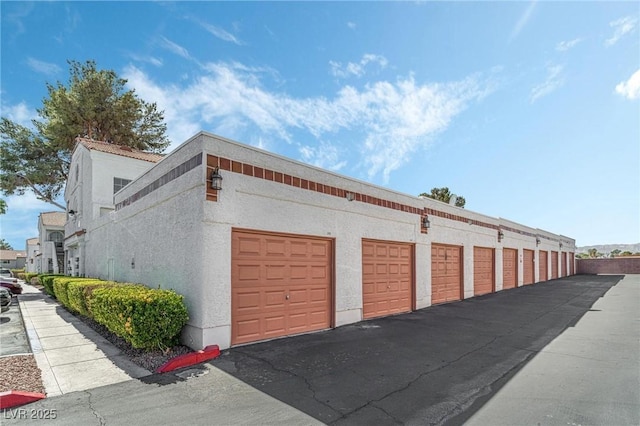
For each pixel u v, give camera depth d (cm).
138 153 1841
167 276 745
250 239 708
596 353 631
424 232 1251
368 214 1003
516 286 2075
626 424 354
